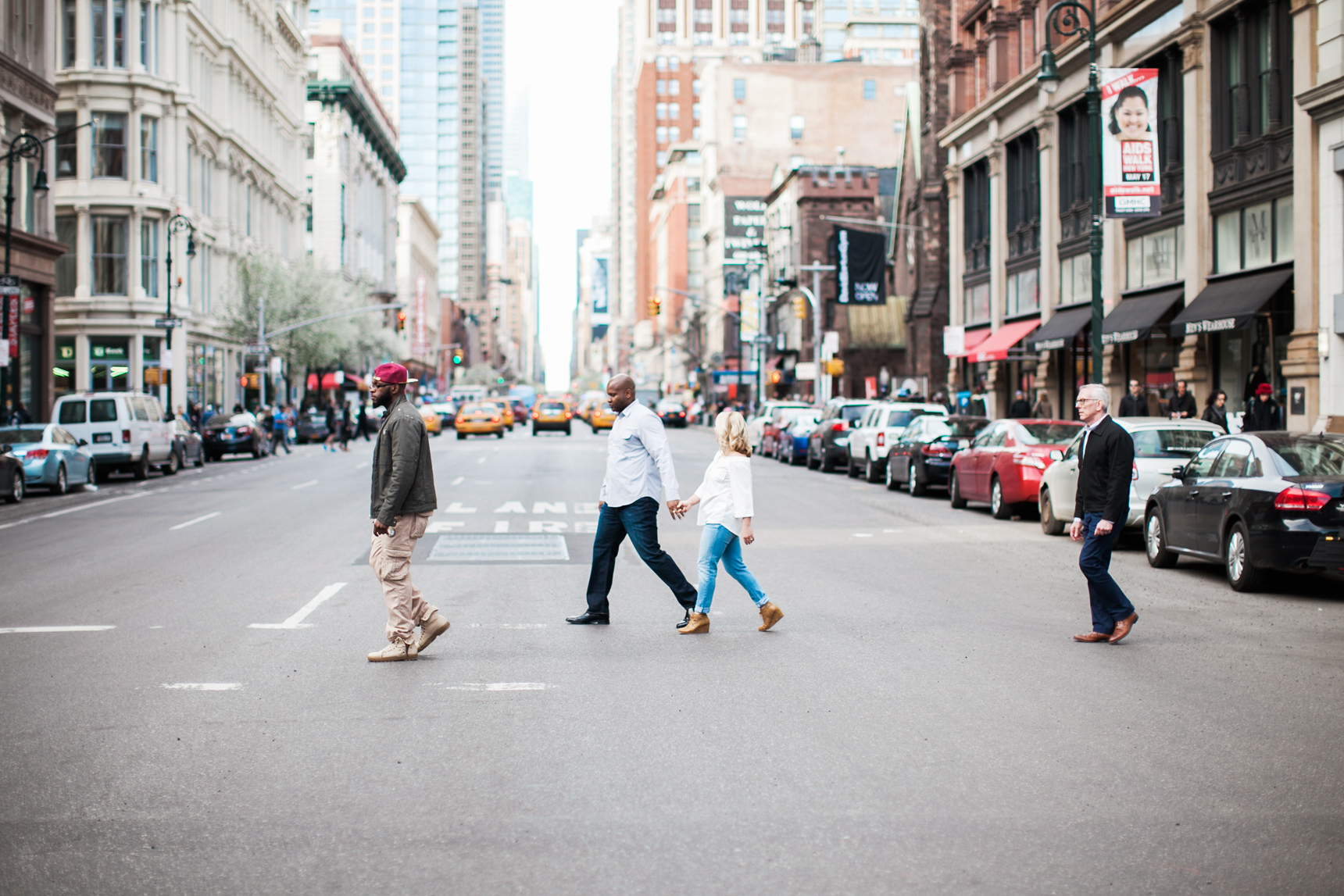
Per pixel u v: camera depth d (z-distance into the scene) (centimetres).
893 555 1600
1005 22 4175
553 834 526
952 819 546
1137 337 3017
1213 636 1019
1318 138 2406
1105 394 987
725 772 619
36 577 1363
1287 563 1212
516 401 9806
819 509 2289
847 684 827
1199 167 2869
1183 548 1418
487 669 871
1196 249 2881
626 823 541
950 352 4250
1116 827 535
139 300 5394
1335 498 1197
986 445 2162
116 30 5400
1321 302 2392
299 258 7531
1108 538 975
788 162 10850
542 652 936
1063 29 3566
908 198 6272
